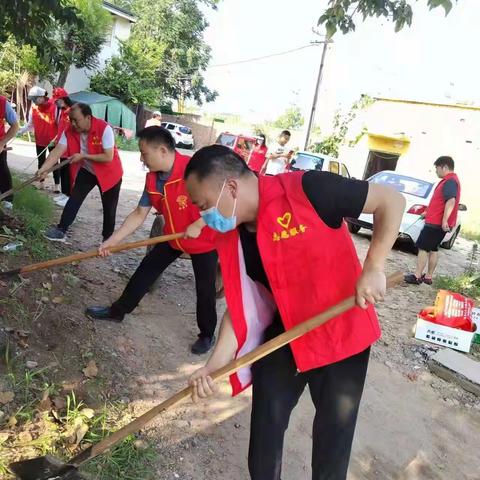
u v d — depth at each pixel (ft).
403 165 60.90
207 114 143.84
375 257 5.93
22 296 11.30
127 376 10.40
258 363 6.82
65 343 10.59
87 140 15.58
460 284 22.61
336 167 37.91
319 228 5.98
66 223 16.12
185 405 10.11
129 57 77.20
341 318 6.40
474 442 11.15
